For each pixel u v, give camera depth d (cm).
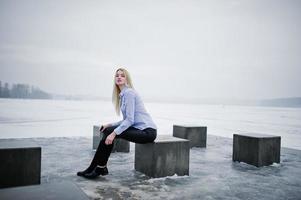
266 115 3450
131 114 346
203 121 2094
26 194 176
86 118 1944
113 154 552
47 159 484
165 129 1292
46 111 2741
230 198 307
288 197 318
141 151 404
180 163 396
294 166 488
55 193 179
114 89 383
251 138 491
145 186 338
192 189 336
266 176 412
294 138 1155
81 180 353
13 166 281
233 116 3064
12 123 1430
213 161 521
